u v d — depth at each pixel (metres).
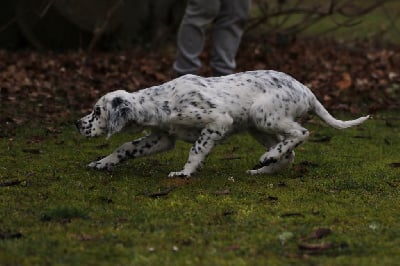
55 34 20.28
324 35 24.55
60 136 12.84
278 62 19.41
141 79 16.89
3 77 16.17
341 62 20.03
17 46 20.58
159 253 7.29
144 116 9.70
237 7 15.05
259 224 8.20
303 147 12.54
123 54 19.80
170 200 9.02
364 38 24.31
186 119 9.81
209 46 20.03
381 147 12.66
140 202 8.94
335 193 9.52
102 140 12.70
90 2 20.02
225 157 11.62
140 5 20.80
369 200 9.25
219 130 9.84
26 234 7.75
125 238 7.66
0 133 12.76
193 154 9.95
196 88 9.82
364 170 10.88
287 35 21.20
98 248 7.38
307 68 18.97
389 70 19.28
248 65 18.95
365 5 28.73
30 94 15.25
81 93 15.66
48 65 17.66
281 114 9.95
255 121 9.94
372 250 7.51
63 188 9.48
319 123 14.35
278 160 10.09
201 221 8.26
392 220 8.45
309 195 9.39
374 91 17.02
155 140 10.34
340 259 7.24
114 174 10.28
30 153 11.54
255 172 10.51
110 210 8.58
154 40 20.89
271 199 9.16
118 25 20.52
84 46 20.48
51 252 7.26
